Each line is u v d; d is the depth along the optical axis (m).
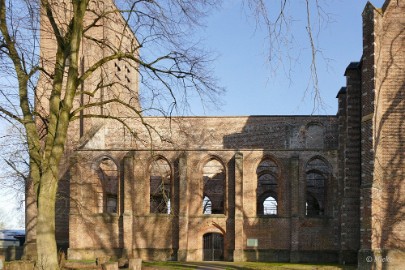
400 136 31.97
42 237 17.48
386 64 32.78
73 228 45.50
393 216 31.19
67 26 19.62
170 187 46.94
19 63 18.78
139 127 57.28
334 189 45.25
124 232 45.34
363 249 31.00
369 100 32.31
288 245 44.91
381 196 31.39
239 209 45.38
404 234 30.92
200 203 46.50
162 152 47.19
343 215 38.94
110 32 45.31
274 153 46.41
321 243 44.53
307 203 55.53
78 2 18.70
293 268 34.81
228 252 45.56
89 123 53.03
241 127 57.56
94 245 45.75
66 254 47.62
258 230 45.41
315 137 55.44
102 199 48.84
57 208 51.06
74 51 18.69
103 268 23.75
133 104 26.69
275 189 55.22
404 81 32.47
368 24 33.06
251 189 46.19
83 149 47.22
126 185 46.09
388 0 33.50
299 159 45.91
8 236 70.25
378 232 30.89
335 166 45.41
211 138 57.59
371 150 31.56
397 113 32.22
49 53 41.12
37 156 18.70
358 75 38.66
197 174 46.88
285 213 45.50
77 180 45.75
